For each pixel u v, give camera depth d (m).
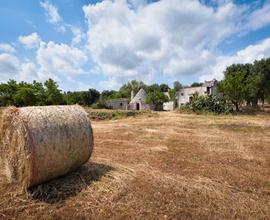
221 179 4.31
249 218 3.00
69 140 3.75
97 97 45.69
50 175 3.57
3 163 3.87
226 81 26.11
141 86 69.50
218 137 8.99
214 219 2.94
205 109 23.98
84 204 3.19
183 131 10.63
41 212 2.96
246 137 9.12
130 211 3.05
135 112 21.33
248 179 4.34
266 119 17.09
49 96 22.77
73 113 4.08
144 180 4.10
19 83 22.73
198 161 5.52
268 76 28.61
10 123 3.58
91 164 4.85
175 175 4.46
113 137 8.70
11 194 3.36
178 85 74.12
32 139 3.23
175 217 2.96
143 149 6.64
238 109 26.89
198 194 3.62
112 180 3.99
